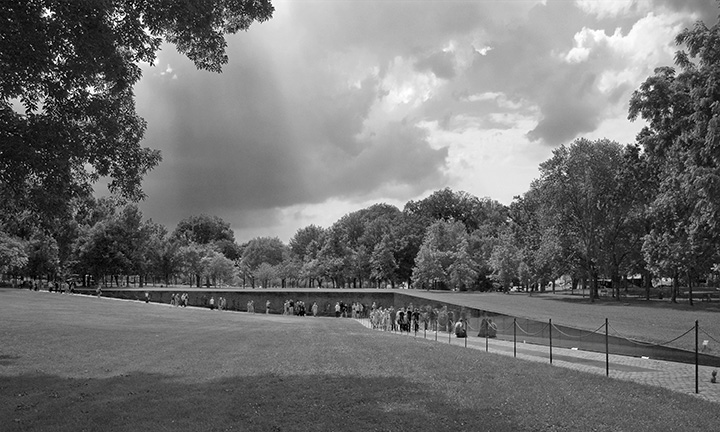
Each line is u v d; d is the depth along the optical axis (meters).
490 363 20.02
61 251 104.12
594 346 28.36
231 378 16.33
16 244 82.44
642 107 37.94
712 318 41.56
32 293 73.44
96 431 10.66
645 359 23.75
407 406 12.73
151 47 16.81
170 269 122.38
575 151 74.31
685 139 33.16
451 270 101.88
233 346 25.00
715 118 22.91
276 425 11.05
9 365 18.88
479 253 110.94
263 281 137.12
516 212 118.12
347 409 12.43
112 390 14.55
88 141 16.81
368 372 17.64
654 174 69.69
